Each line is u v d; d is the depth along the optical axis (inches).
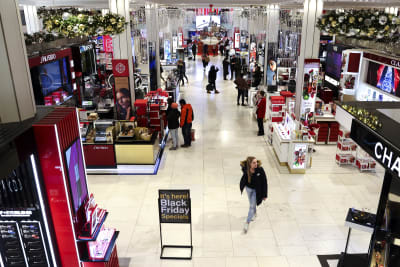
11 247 153.9
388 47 361.7
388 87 377.1
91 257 165.0
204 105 524.4
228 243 214.1
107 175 303.7
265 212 245.6
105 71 580.4
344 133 310.0
